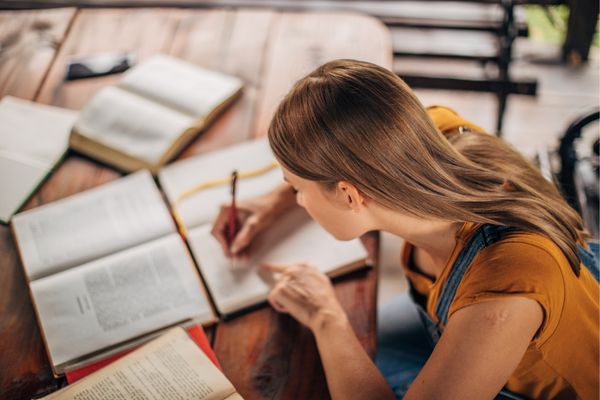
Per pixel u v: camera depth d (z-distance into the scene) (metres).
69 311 1.11
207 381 0.98
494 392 0.87
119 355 1.05
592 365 0.98
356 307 1.14
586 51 2.75
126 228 1.26
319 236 1.24
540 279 0.86
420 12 2.65
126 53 1.68
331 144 0.84
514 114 2.64
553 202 0.96
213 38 1.74
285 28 1.77
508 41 2.21
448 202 0.88
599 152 1.69
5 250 1.24
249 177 1.37
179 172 1.38
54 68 1.65
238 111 1.53
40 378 1.04
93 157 1.43
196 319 1.10
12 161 1.40
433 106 1.21
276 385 1.03
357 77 0.85
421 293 1.23
